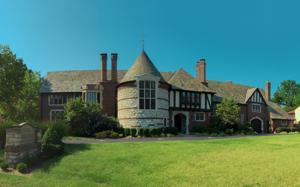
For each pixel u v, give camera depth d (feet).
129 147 74.59
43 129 73.72
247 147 76.64
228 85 196.75
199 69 169.78
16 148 59.11
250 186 45.68
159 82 132.36
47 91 167.63
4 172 56.39
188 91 153.69
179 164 59.06
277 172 51.67
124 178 51.83
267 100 219.82
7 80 131.13
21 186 47.03
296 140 93.50
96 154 66.44
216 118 156.04
